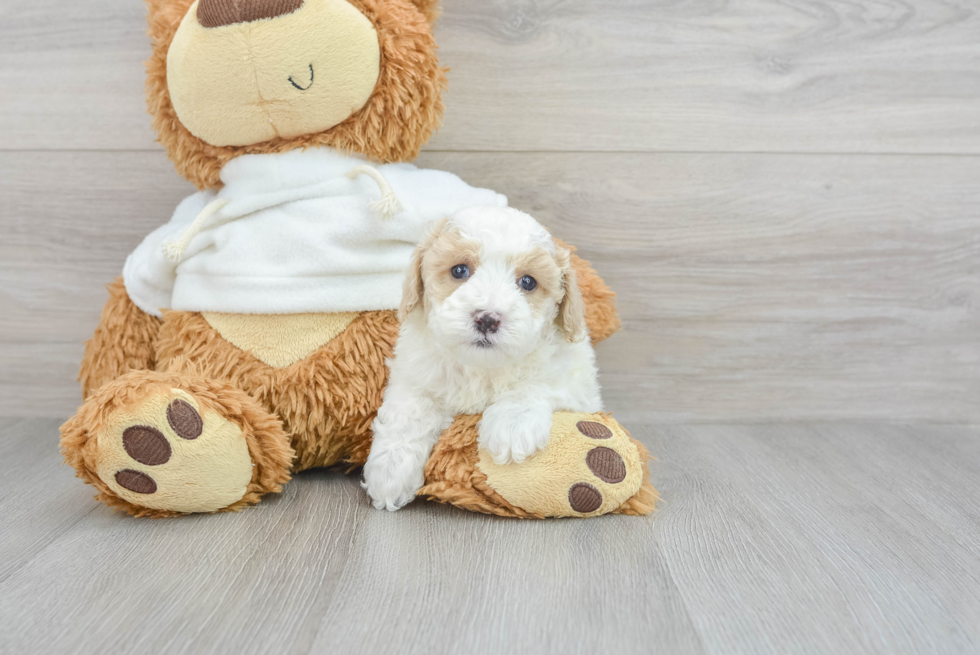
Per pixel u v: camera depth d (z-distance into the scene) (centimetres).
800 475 144
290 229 132
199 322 135
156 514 117
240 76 125
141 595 93
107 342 148
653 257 172
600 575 100
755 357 177
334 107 131
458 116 165
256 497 123
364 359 133
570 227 170
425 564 102
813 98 167
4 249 170
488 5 161
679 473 144
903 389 179
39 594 93
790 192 171
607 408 178
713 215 171
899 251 174
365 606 91
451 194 141
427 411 124
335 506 124
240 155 139
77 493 129
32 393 176
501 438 114
